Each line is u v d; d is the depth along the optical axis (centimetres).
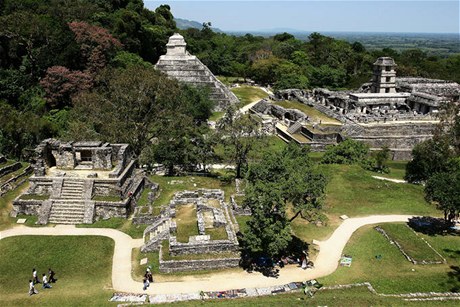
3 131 5841
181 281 3008
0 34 7950
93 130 5566
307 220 3881
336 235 3809
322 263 3319
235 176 5369
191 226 3531
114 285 2964
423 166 5475
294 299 2677
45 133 6259
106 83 7144
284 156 3497
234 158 5491
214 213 3666
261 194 3003
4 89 7612
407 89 10375
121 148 4619
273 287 2916
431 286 2939
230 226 3566
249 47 17562
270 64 14025
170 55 10931
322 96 10900
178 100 6122
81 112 5919
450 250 3512
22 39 8138
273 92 12812
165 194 4603
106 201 4031
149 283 2973
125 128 5559
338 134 7638
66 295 2831
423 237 3744
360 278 3080
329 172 5544
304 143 7538
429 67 15512
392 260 3350
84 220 3909
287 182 3066
